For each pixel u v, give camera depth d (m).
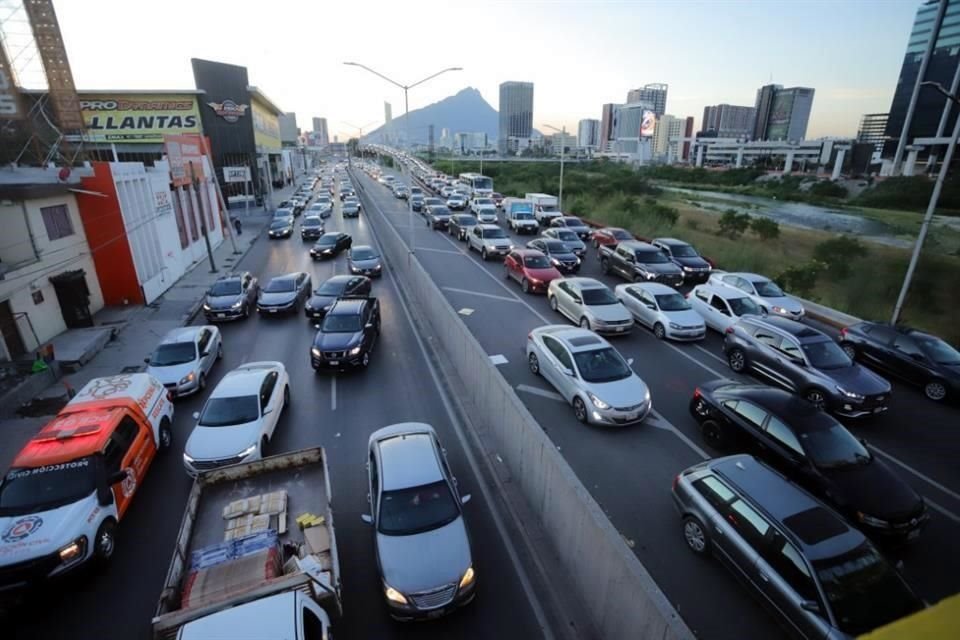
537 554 8.84
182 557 8.12
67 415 10.49
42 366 15.46
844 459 9.67
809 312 21.17
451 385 14.84
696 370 15.91
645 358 16.78
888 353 15.35
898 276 27.36
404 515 8.57
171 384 14.23
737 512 8.27
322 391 14.79
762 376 14.98
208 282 27.25
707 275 26.14
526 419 9.86
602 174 92.81
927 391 14.38
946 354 14.53
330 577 7.55
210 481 9.75
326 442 12.27
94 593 8.44
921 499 9.15
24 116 19.75
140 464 10.85
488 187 63.03
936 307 24.55
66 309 19.42
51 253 19.06
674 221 47.16
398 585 7.61
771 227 41.38
